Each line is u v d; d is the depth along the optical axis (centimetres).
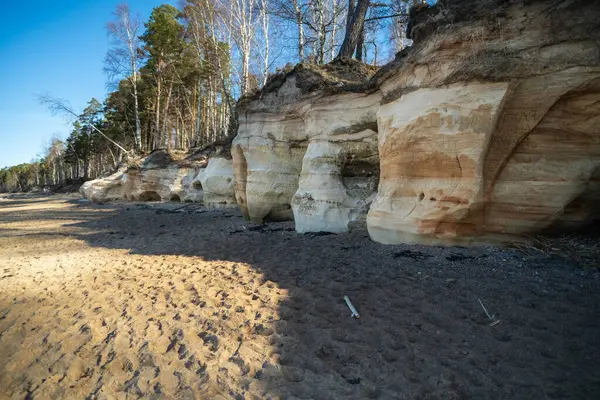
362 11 1068
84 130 4272
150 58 2891
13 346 326
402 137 546
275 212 988
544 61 432
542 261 447
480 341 298
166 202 1995
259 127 973
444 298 379
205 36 2111
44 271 605
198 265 599
